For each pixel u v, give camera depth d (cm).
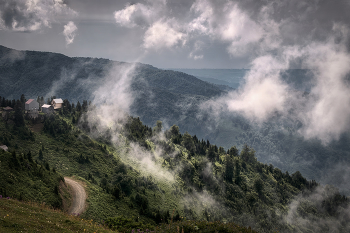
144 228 4550
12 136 11325
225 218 12525
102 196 8656
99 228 3344
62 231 2809
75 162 11219
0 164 6450
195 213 11462
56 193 6988
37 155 10650
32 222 2831
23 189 6156
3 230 2405
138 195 9775
